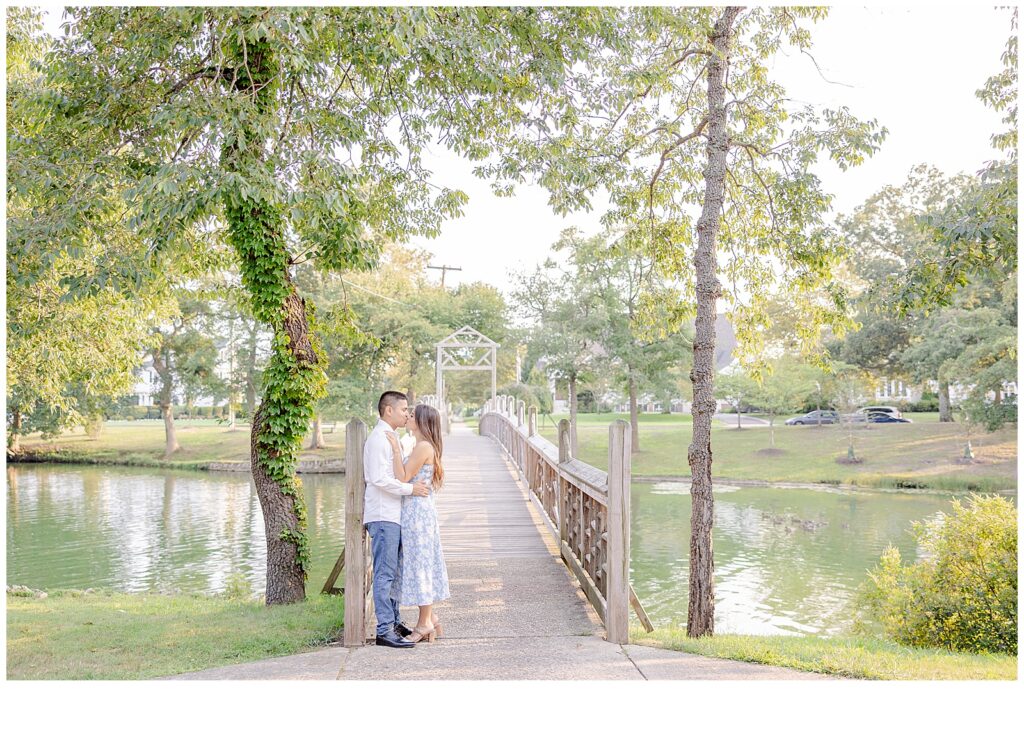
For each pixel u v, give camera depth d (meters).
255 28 5.87
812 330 8.92
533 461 11.62
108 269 7.26
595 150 8.65
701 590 6.94
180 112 6.35
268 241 7.16
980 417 26.33
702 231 7.41
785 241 8.47
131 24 7.27
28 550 16.50
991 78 7.85
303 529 7.50
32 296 10.19
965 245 6.97
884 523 19.38
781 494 25.31
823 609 11.26
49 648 5.39
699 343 7.29
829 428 36.84
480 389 49.16
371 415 36.78
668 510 22.31
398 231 9.49
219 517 21.36
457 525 9.70
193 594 10.95
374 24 6.28
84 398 35.88
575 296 36.12
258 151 6.74
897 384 48.19
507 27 7.70
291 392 7.37
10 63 9.68
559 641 5.12
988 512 7.84
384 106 8.70
